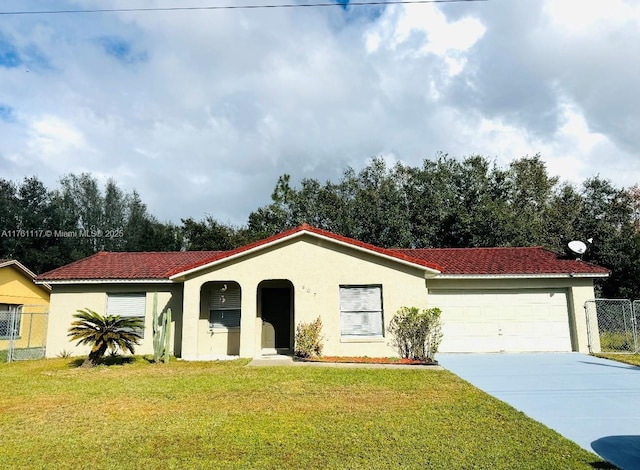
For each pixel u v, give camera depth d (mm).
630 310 17578
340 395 9578
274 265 15602
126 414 8156
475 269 17562
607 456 6133
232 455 6098
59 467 5707
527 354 16609
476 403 8852
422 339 14805
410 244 34594
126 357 16109
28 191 46031
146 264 19219
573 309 17234
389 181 37531
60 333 17688
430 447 6344
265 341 17875
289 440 6664
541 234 34594
